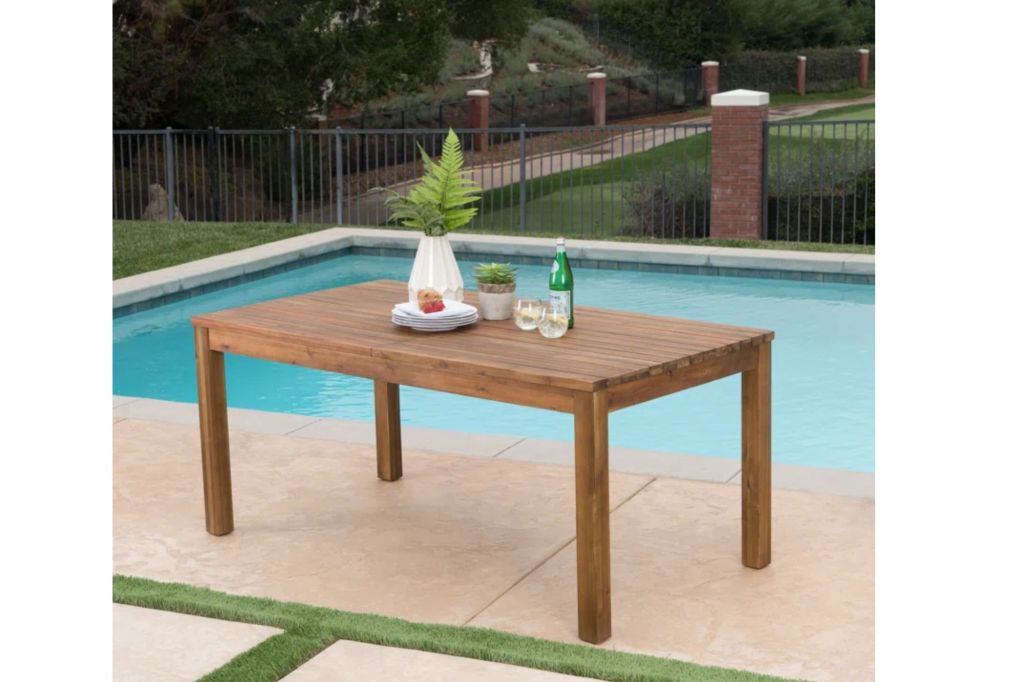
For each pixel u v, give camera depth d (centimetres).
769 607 406
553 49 3356
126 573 442
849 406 741
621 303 1020
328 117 2303
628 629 392
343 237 1265
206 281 1084
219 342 467
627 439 697
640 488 520
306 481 540
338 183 1462
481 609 411
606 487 378
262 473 551
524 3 2397
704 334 429
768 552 438
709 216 1428
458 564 448
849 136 2434
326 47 1903
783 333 914
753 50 3859
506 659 362
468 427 726
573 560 450
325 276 1170
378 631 381
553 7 3628
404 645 373
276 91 1878
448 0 2177
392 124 2522
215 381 472
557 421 737
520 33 2422
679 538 466
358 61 1912
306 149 1997
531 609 410
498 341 426
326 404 776
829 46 4028
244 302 1054
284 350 449
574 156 2358
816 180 1377
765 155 1264
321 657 366
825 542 458
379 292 525
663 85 3288
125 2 1830
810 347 874
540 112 2914
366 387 816
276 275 1174
